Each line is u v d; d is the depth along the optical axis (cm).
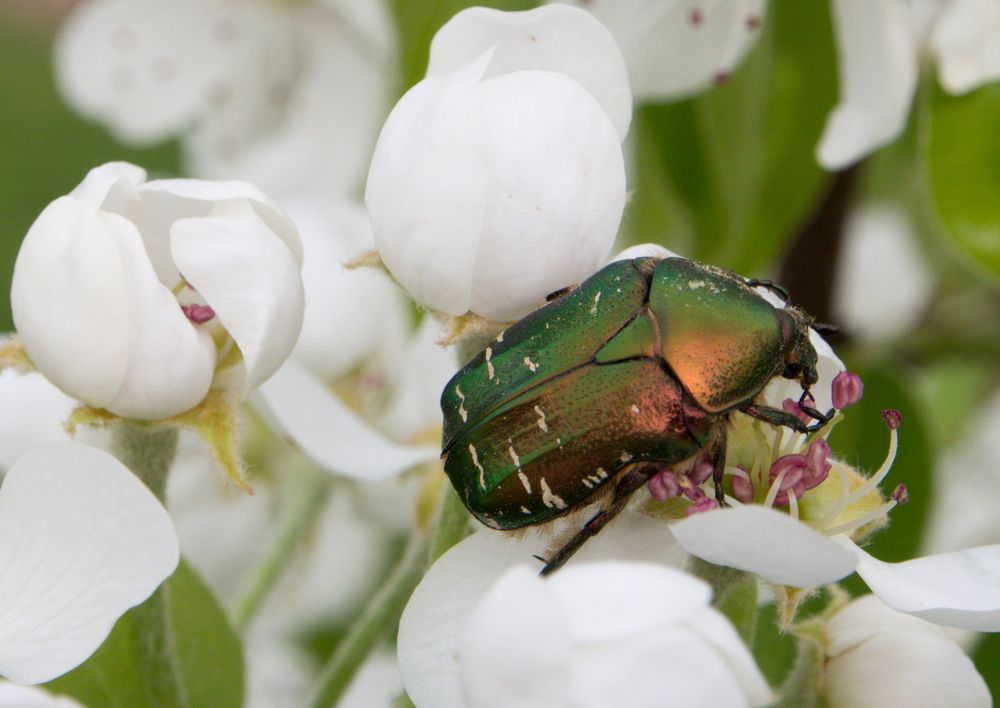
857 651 20
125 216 20
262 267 19
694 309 19
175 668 20
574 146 19
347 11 25
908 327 25
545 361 19
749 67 23
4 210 37
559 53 20
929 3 24
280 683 25
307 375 21
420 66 22
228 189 19
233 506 25
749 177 23
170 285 20
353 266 20
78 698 20
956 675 20
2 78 40
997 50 22
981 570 20
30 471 19
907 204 26
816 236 24
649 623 18
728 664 18
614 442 19
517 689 18
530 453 19
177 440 20
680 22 22
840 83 23
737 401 19
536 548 19
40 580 19
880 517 20
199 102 27
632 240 23
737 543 18
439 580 19
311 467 22
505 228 19
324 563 25
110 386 19
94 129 38
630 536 19
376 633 21
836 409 20
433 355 23
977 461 26
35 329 19
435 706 19
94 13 27
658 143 23
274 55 27
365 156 26
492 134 19
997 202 22
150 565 19
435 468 22
